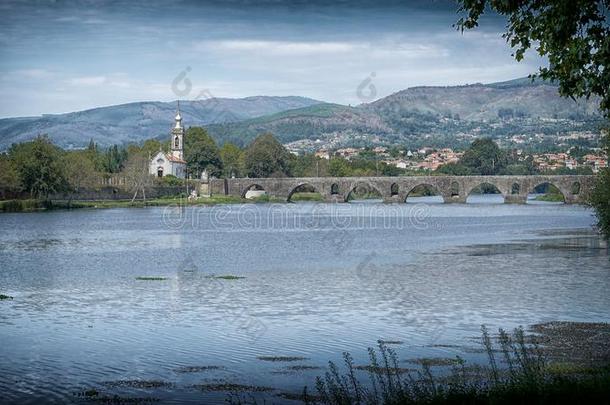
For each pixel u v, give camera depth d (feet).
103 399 163.43
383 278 357.82
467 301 284.41
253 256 478.18
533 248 506.89
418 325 238.68
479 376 174.19
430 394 137.49
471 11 137.28
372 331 230.27
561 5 128.98
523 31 136.56
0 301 292.81
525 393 124.36
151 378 179.73
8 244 568.82
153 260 457.27
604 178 390.42
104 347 210.79
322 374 181.88
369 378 177.17
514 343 210.18
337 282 345.10
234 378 179.11
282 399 162.71
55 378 179.63
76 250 525.34
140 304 284.41
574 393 121.29
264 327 237.04
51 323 245.86
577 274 364.38
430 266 407.85
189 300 293.84
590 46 131.13
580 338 216.33
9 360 196.13
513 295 298.15
